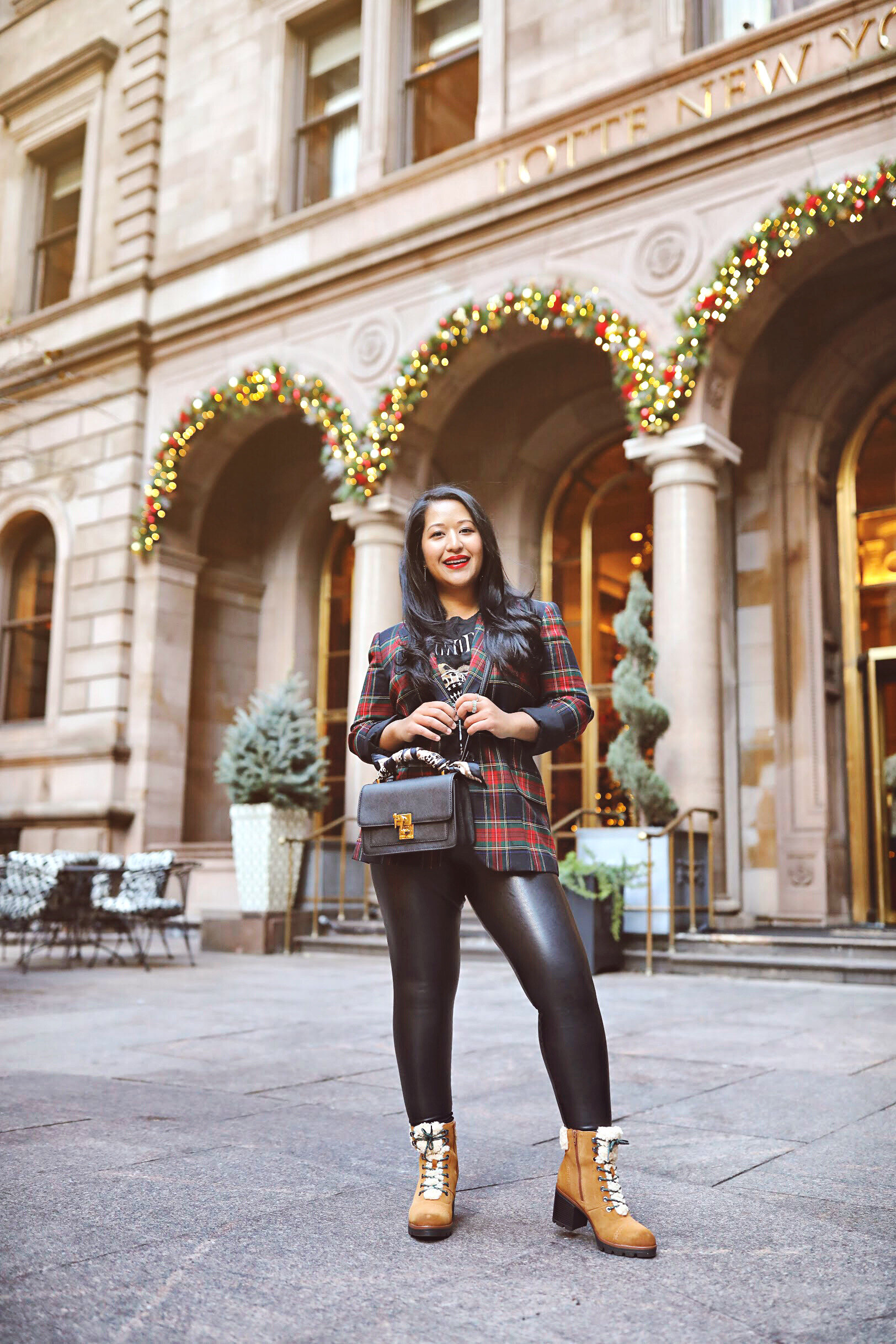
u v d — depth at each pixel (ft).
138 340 50.49
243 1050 17.33
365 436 42.39
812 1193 9.40
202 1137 11.51
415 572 8.98
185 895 31.94
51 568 55.36
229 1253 7.80
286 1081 14.79
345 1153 10.82
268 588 54.85
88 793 48.91
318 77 50.39
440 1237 8.04
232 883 44.24
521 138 40.27
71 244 58.34
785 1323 6.54
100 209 55.11
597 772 44.04
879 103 32.45
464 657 8.62
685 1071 15.35
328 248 45.44
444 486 9.07
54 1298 6.93
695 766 33.50
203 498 51.42
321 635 54.65
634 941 30.58
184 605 50.49
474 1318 6.61
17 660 55.36
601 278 37.29
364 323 43.37
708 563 34.71
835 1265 7.56
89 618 50.85
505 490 46.24
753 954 28.71
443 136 45.42
